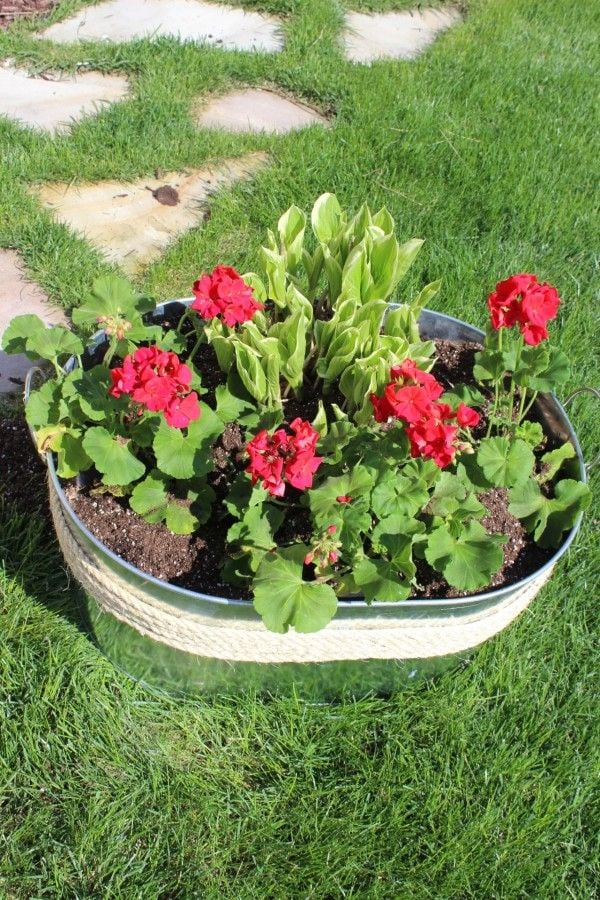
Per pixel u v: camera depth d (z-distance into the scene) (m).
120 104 3.80
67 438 1.96
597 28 5.25
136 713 2.10
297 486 1.74
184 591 1.77
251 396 2.19
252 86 4.20
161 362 1.75
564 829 2.01
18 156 3.43
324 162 3.63
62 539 2.01
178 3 4.75
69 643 2.18
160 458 1.86
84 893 1.83
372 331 2.11
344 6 4.95
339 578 1.87
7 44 4.11
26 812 1.93
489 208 3.60
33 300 2.97
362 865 1.92
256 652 1.95
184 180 3.57
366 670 2.10
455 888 1.91
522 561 2.05
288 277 2.29
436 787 2.03
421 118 3.97
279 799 2.00
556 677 2.27
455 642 1.99
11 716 2.05
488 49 4.72
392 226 2.25
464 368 2.42
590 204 3.77
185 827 1.94
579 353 3.10
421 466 1.95
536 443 2.16
